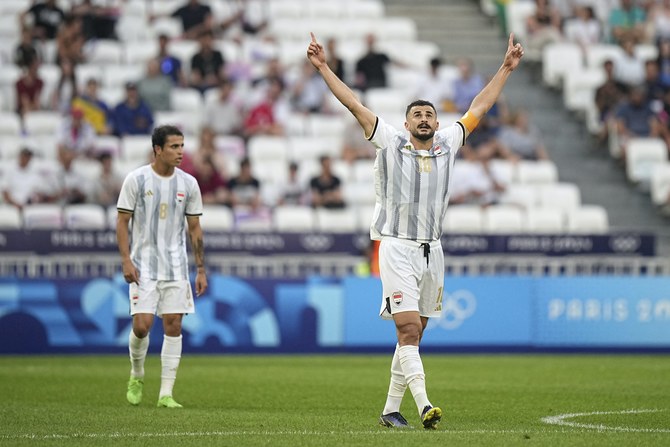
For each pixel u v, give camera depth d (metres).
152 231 37.09
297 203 74.56
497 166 79.88
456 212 75.31
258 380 48.25
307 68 83.81
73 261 64.00
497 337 65.56
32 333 61.91
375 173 30.56
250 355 63.28
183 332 62.91
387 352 64.69
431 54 91.75
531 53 94.50
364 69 85.50
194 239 38.12
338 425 31.20
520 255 67.94
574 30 95.94
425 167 30.23
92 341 62.38
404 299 30.00
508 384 46.97
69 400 39.50
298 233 66.12
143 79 80.81
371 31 92.56
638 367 56.69
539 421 32.97
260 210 72.12
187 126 79.94
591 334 66.19
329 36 91.69
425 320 31.73
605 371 54.16
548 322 65.94
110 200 72.19
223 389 44.22
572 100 89.88
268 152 78.81
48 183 71.81
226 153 78.19
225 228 70.62
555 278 66.06
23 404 37.94
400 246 30.17
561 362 60.00
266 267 65.50
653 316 66.75
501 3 98.56
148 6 90.75
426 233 30.30
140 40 88.69
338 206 73.50
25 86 79.94
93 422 32.06
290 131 81.31
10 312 61.69
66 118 76.12
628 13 98.56
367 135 30.39
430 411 29.20
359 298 64.56
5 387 44.44
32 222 69.50
